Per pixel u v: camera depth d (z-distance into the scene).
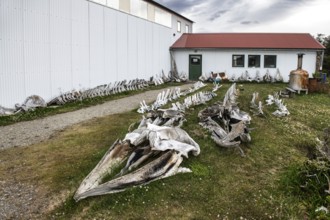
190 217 3.99
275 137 7.78
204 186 4.82
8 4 9.69
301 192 4.73
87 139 7.06
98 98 13.50
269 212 4.19
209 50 24.11
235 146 6.47
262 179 5.21
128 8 17.69
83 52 13.68
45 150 6.31
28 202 4.27
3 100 9.70
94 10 14.38
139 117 9.48
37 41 10.96
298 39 24.56
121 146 5.51
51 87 11.77
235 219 4.01
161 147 5.39
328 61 29.25
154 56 21.78
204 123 8.09
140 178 4.67
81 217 3.94
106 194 4.40
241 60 23.75
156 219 3.93
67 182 4.83
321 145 6.13
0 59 9.53
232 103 9.82
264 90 17.34
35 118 9.41
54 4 11.72
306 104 13.11
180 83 22.06
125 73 17.61
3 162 5.66
